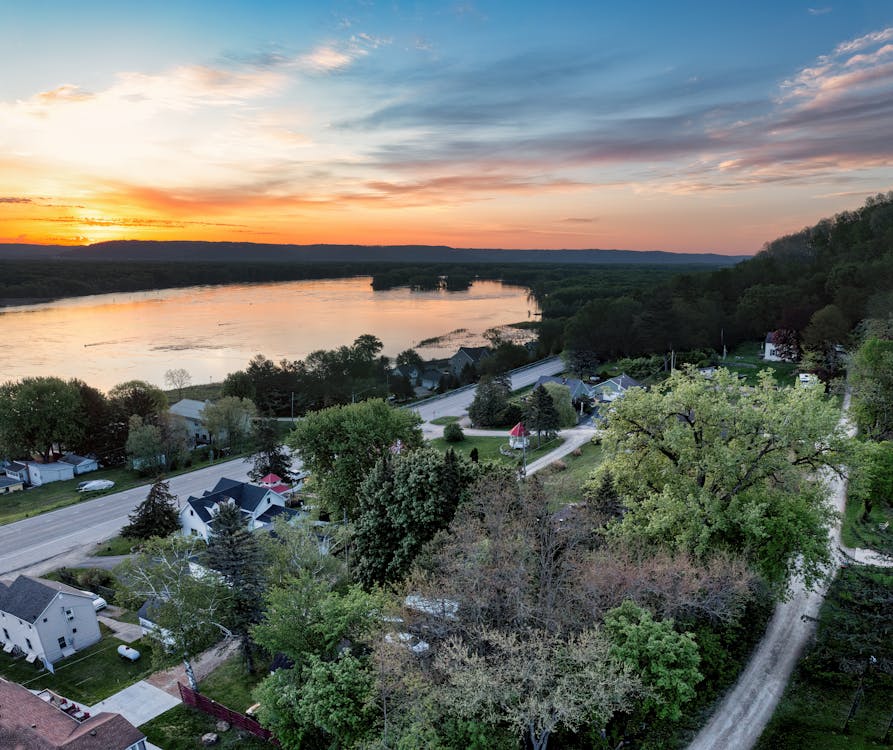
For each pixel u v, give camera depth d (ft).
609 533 115.24
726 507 105.09
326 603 98.58
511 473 138.62
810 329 304.09
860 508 141.38
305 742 94.63
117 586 165.89
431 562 115.34
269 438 258.16
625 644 80.38
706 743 80.94
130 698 121.60
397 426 198.08
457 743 78.95
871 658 89.61
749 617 103.96
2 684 115.85
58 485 282.77
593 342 406.82
